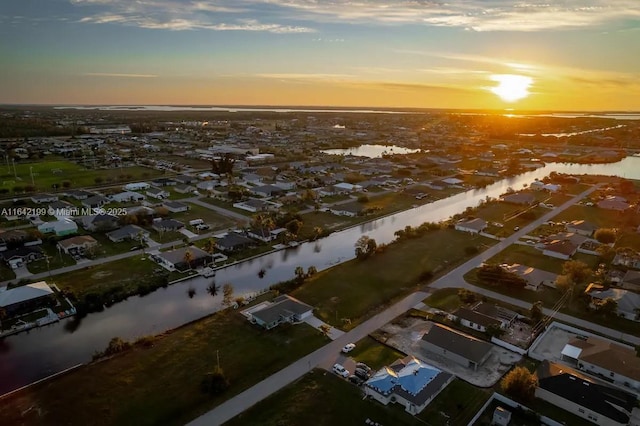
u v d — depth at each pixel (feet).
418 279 286.25
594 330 226.17
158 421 159.12
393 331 223.51
